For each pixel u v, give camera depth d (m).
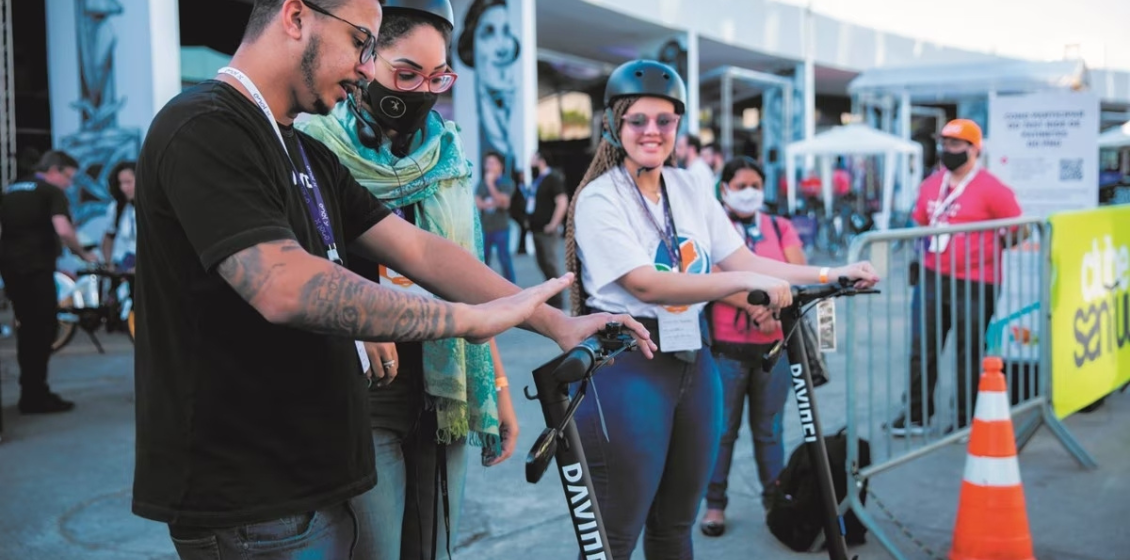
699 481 2.68
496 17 18.23
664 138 2.60
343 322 1.44
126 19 12.65
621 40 22.89
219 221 1.41
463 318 1.53
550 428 1.81
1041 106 7.34
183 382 1.51
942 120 28.78
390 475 2.15
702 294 2.48
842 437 3.90
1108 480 4.68
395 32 2.07
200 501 1.51
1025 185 7.45
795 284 2.91
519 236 19.09
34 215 6.20
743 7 24.06
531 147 18.23
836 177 21.73
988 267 5.34
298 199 1.61
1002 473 3.57
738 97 30.47
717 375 2.74
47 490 4.66
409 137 2.21
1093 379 5.47
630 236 2.59
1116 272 5.78
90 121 12.99
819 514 3.76
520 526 4.15
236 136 1.46
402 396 2.18
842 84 33.59
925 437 4.36
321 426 1.59
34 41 13.43
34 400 6.27
